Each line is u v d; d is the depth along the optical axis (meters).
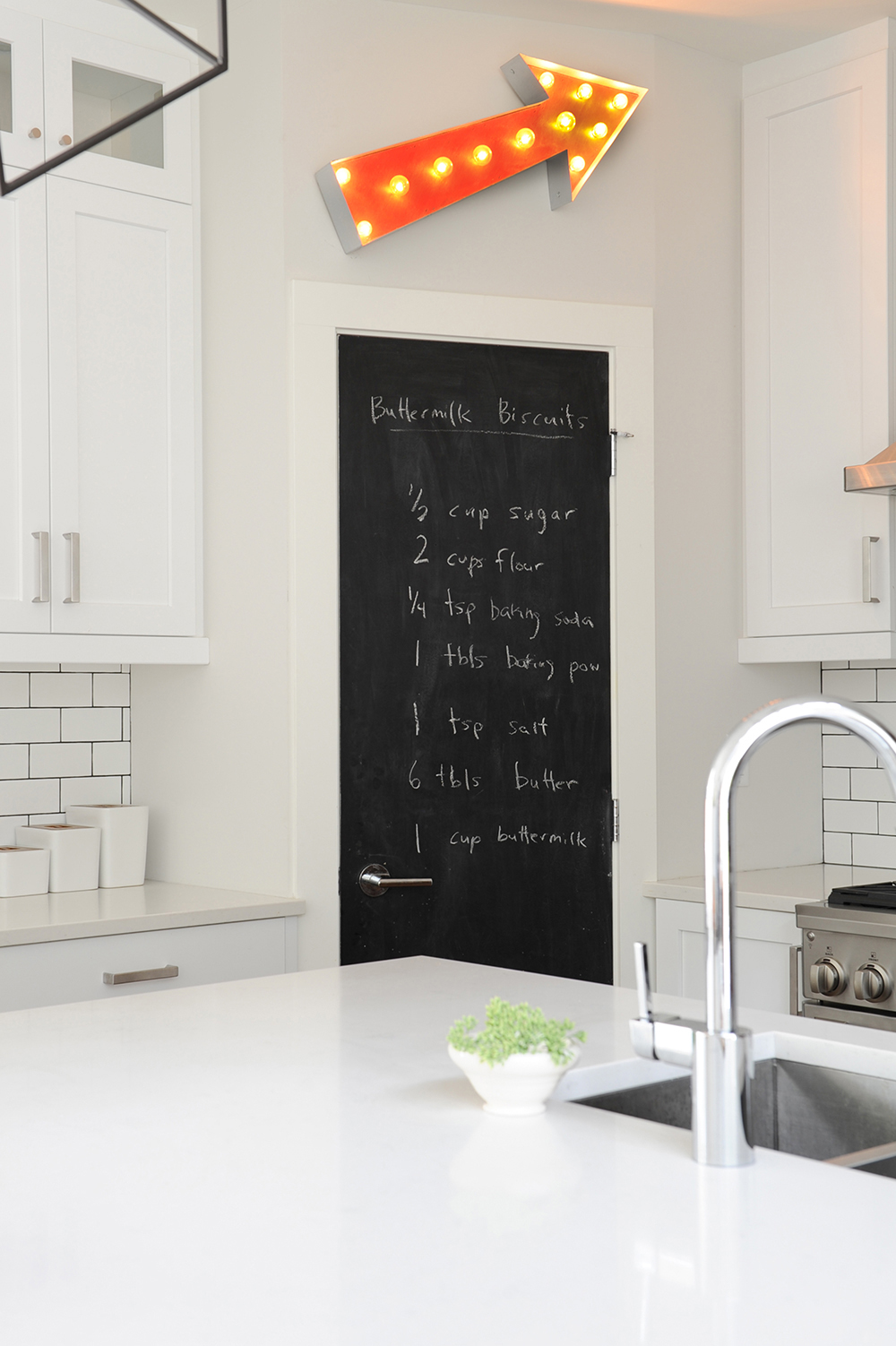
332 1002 1.96
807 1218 1.10
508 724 3.34
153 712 3.52
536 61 3.31
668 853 3.51
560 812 3.38
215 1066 1.59
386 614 3.24
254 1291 0.95
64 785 3.50
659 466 3.52
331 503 3.18
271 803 3.17
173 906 2.99
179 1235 1.06
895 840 3.69
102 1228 1.07
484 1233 1.06
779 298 3.57
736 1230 1.07
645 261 3.51
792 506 3.54
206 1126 1.35
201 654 3.27
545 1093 1.39
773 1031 1.76
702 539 3.60
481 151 3.26
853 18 3.35
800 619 3.52
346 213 3.16
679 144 3.56
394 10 3.25
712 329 3.62
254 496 3.20
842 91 3.43
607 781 3.43
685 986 3.38
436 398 3.29
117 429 3.13
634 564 3.46
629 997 2.01
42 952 2.72
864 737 1.18
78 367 3.07
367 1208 1.12
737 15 3.36
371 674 3.22
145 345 3.17
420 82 3.27
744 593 3.65
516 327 3.35
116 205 3.12
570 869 3.39
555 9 3.32
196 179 3.25
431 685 3.28
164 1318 0.90
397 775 3.24
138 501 3.16
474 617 3.32
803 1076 1.72
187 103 3.23
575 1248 1.03
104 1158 1.25
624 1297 0.94
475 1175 1.21
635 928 3.44
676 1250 1.02
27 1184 1.18
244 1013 1.88
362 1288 0.95
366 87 3.22
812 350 3.50
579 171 3.39
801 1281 0.97
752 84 3.63
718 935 1.25
